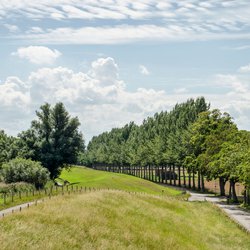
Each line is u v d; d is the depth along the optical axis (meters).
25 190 73.94
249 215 58.38
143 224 36.91
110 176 122.50
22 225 24.53
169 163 128.12
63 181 123.88
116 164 199.88
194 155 104.25
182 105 141.12
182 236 37.66
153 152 140.25
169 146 123.00
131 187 97.56
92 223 29.64
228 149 81.12
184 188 118.50
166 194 91.69
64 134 124.25
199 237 39.75
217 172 83.00
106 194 48.56
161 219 42.47
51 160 120.38
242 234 44.09
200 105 125.62
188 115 126.00
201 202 70.81
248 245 39.41
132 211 42.03
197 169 98.75
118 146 191.38
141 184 107.44
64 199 40.00
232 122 100.06
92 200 40.28
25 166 84.75
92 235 26.61
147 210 45.16
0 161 115.44
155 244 30.06
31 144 120.75
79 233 26.08
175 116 139.50
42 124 122.69
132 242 28.73
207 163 91.81
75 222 28.45
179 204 59.69
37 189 81.69
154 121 163.12
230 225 49.31
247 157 64.38
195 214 54.97
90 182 99.50
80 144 125.44
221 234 43.69
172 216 46.22
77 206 34.75
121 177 119.62
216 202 78.12
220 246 37.62
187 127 117.12
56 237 23.52
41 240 22.23
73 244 23.41
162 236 33.66
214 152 92.62
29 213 28.56
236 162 72.31
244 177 61.91
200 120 104.69
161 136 138.00
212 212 58.53
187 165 105.06
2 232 22.27
